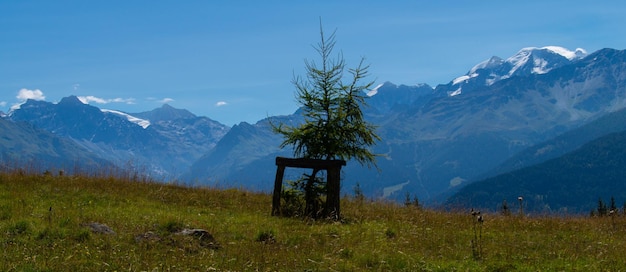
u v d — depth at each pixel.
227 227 15.65
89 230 12.89
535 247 15.24
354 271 11.49
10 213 14.40
